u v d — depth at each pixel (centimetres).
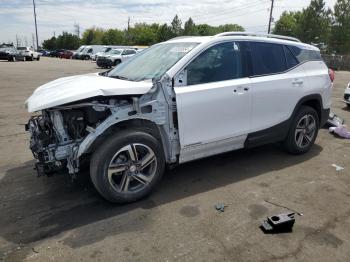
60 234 323
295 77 493
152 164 384
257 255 293
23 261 286
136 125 377
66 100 335
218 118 413
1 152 546
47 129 372
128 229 331
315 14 4147
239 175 457
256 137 463
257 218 351
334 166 494
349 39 4088
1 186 423
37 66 2786
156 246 305
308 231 329
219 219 349
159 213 360
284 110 485
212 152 432
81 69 2503
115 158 359
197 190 413
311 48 541
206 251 298
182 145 393
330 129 669
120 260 287
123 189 368
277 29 7075
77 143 358
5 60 3934
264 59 467
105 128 348
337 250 301
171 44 459
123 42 9500
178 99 378
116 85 362
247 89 433
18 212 363
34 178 446
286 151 538
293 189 418
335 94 1288
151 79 388
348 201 389
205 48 408
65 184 428
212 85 405
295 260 288
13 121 755
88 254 295
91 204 379
